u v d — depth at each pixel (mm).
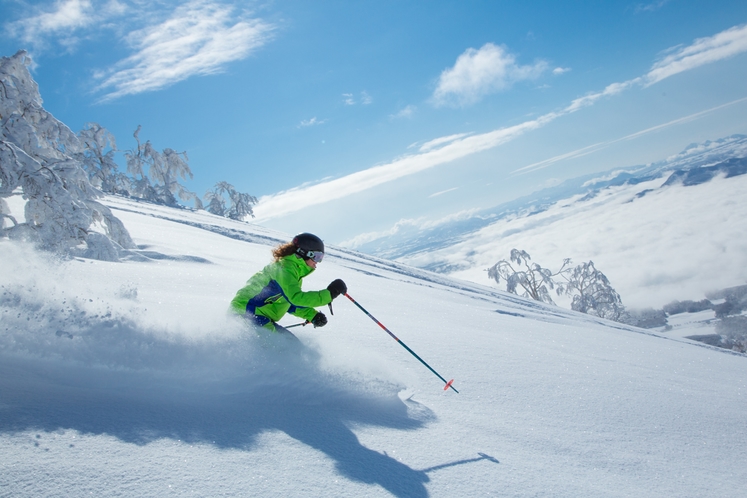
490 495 2055
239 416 2428
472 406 3271
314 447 2211
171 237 11703
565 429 3068
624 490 2350
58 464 1662
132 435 1982
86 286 4254
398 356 4180
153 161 30266
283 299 3457
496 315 9266
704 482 2586
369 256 21500
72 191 8289
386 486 1971
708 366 6402
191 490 1666
